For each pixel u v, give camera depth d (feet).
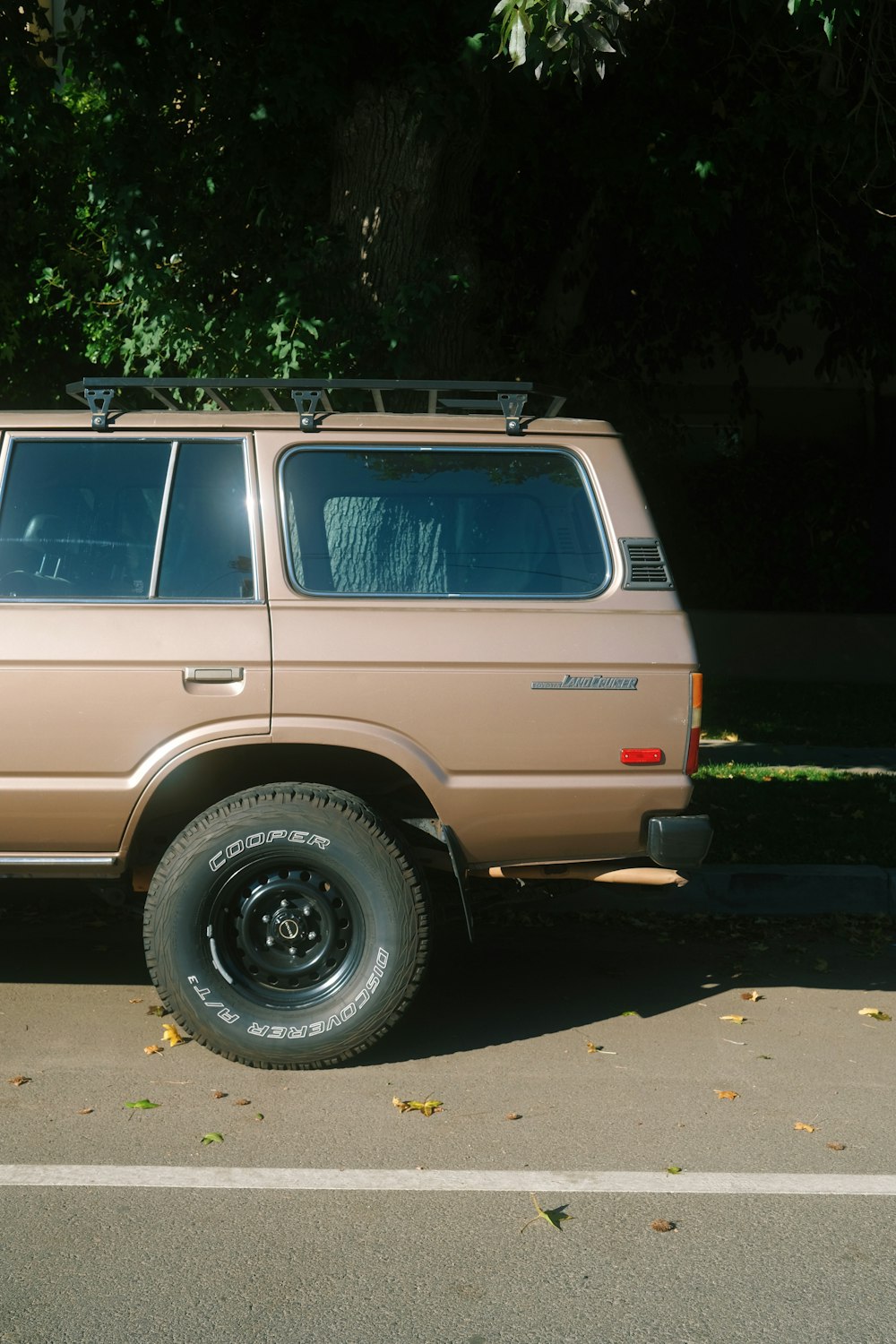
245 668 15.65
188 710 15.64
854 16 23.71
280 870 15.74
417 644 15.72
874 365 43.11
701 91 31.48
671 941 21.06
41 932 21.08
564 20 19.24
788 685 49.19
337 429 16.28
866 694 47.01
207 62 28.25
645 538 16.16
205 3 26.84
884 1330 10.31
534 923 21.93
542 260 39.86
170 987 15.53
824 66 32.73
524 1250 11.50
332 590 15.98
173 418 16.30
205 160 29.22
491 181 36.76
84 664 15.60
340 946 15.81
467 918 16.07
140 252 27.71
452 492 16.28
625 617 15.98
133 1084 15.23
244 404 28.07
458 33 26.27
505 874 16.31
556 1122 14.26
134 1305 10.53
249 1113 14.43
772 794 30.09
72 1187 12.60
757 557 52.80
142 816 15.79
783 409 55.47
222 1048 15.60
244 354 27.27
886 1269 11.24
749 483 52.60
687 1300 10.71
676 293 40.70
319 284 27.12
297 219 29.04
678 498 53.16
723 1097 14.99
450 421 16.35
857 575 52.29
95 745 15.65
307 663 15.65
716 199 30.81
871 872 22.48
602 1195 12.57
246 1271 11.09
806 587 52.85
